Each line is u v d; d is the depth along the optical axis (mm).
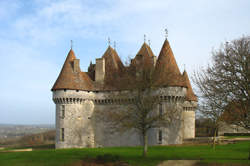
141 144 52719
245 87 32156
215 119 37562
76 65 56938
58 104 55438
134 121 34375
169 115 36688
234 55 35031
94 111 57375
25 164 30438
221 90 33625
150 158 32281
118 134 54969
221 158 31078
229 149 39469
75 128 54469
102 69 58438
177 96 49156
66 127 54375
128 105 39375
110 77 57719
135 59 37938
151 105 33875
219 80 34688
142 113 33750
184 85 50594
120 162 30484
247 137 59594
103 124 56250
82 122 55562
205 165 27453
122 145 54531
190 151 37812
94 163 30703
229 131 69750
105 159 31484
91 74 61188
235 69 33312
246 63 33062
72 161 31688
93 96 57344
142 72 34969
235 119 32094
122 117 35781
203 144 47875
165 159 31547
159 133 49875
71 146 53906
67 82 54969
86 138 55656
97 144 56125
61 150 42594
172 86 49031
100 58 58781
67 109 54812
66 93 54438
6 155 38781
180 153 35969
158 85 34875
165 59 51312
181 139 49781
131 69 36688
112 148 45250
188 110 63844
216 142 49000
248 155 33156
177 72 51125
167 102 48969
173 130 49062
